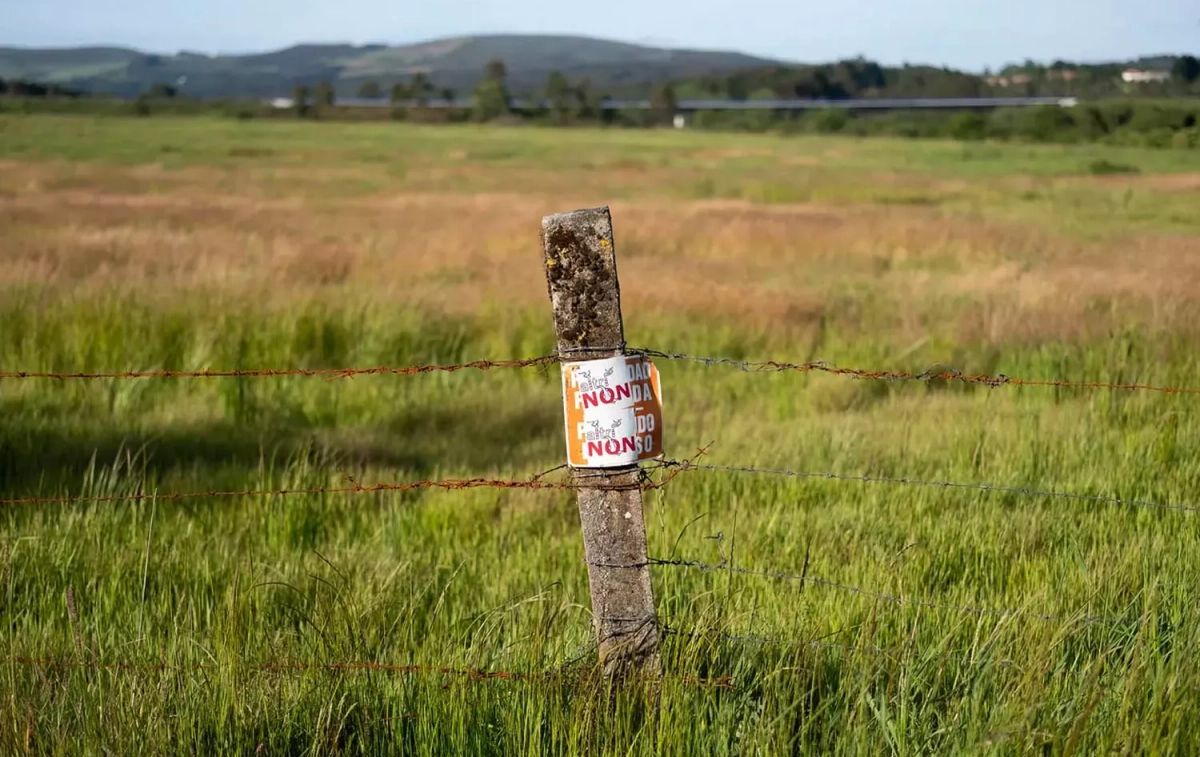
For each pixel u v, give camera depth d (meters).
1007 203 35.84
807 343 11.80
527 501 6.77
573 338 3.54
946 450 7.38
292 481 6.96
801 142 98.31
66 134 85.69
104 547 5.54
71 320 11.00
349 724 3.70
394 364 11.23
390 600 4.74
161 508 6.34
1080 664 3.95
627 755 3.36
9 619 4.62
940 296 15.30
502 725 3.60
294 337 11.17
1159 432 7.24
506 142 94.94
